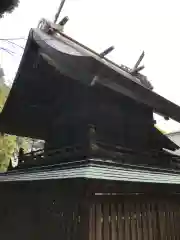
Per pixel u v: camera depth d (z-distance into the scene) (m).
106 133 7.36
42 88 8.38
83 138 6.93
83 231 4.53
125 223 5.32
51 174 5.32
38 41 6.37
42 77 7.77
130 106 8.48
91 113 7.14
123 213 5.35
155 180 5.50
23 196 7.37
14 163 17.34
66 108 8.08
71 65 5.53
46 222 5.88
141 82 10.90
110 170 4.76
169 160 7.80
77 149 5.46
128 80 5.93
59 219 5.37
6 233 8.08
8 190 8.28
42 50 6.37
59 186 5.09
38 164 7.19
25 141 19.56
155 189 5.79
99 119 7.30
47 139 9.84
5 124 10.48
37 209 6.45
